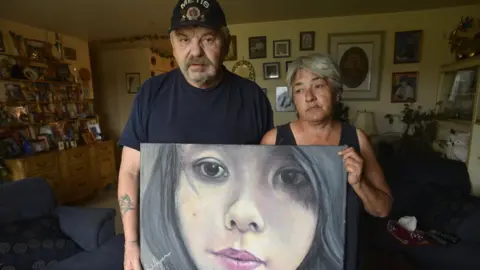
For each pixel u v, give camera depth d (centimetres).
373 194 77
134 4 274
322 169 69
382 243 177
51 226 179
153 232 77
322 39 336
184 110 97
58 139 378
